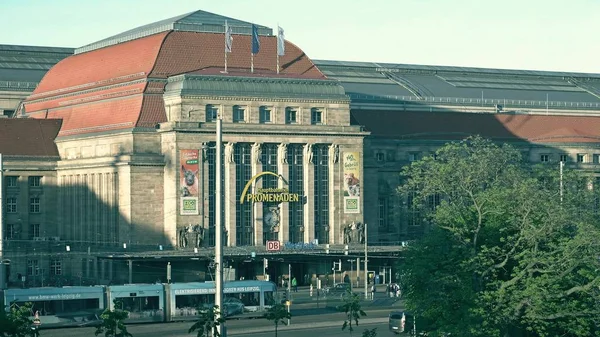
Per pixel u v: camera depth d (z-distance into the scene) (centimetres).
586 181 16862
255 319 18575
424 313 13688
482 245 13862
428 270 13575
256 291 18712
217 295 12625
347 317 17588
